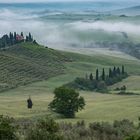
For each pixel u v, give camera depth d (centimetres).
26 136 5853
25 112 15562
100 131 7781
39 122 5816
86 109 17350
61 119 13950
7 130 5547
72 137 7088
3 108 16762
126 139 5406
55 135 5684
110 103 19550
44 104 19038
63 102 15462
